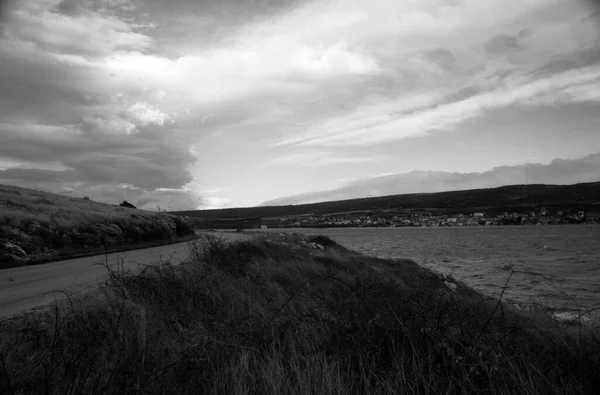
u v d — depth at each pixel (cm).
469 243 7575
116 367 334
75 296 640
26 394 310
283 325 471
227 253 1122
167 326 497
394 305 485
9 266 1622
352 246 6294
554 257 4266
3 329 475
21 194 3225
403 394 334
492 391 328
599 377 360
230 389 338
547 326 517
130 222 3225
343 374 353
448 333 415
